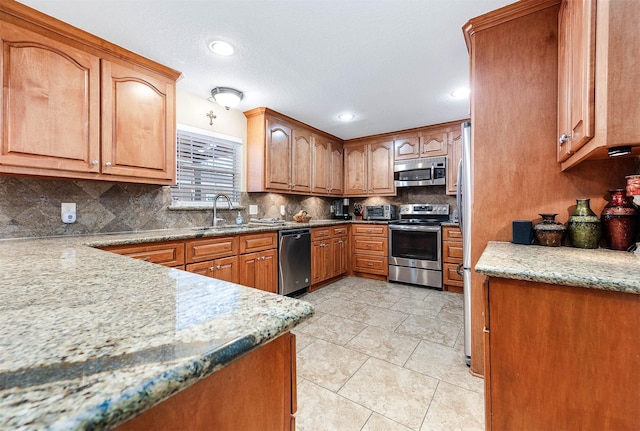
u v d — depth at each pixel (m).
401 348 2.03
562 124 1.37
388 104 3.01
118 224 2.24
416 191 4.28
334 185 4.34
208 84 2.53
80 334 0.43
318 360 1.87
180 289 0.68
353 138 4.46
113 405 0.29
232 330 0.45
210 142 2.96
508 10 1.55
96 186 2.13
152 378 0.33
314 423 1.32
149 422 0.36
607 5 0.88
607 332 0.86
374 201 4.62
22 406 0.27
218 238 2.36
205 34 1.79
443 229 3.45
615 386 0.86
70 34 1.70
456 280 3.37
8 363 0.35
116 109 1.92
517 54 1.57
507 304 1.01
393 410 1.41
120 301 0.59
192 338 0.42
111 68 1.90
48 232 1.90
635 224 1.29
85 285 0.72
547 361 0.95
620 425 0.85
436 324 2.45
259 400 0.50
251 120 3.25
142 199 2.39
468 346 1.82
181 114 2.69
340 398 1.50
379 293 3.36
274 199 3.69
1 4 1.47
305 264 3.31
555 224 1.41
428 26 1.73
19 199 1.80
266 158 3.18
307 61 2.13
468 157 1.91
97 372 0.33
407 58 2.09
